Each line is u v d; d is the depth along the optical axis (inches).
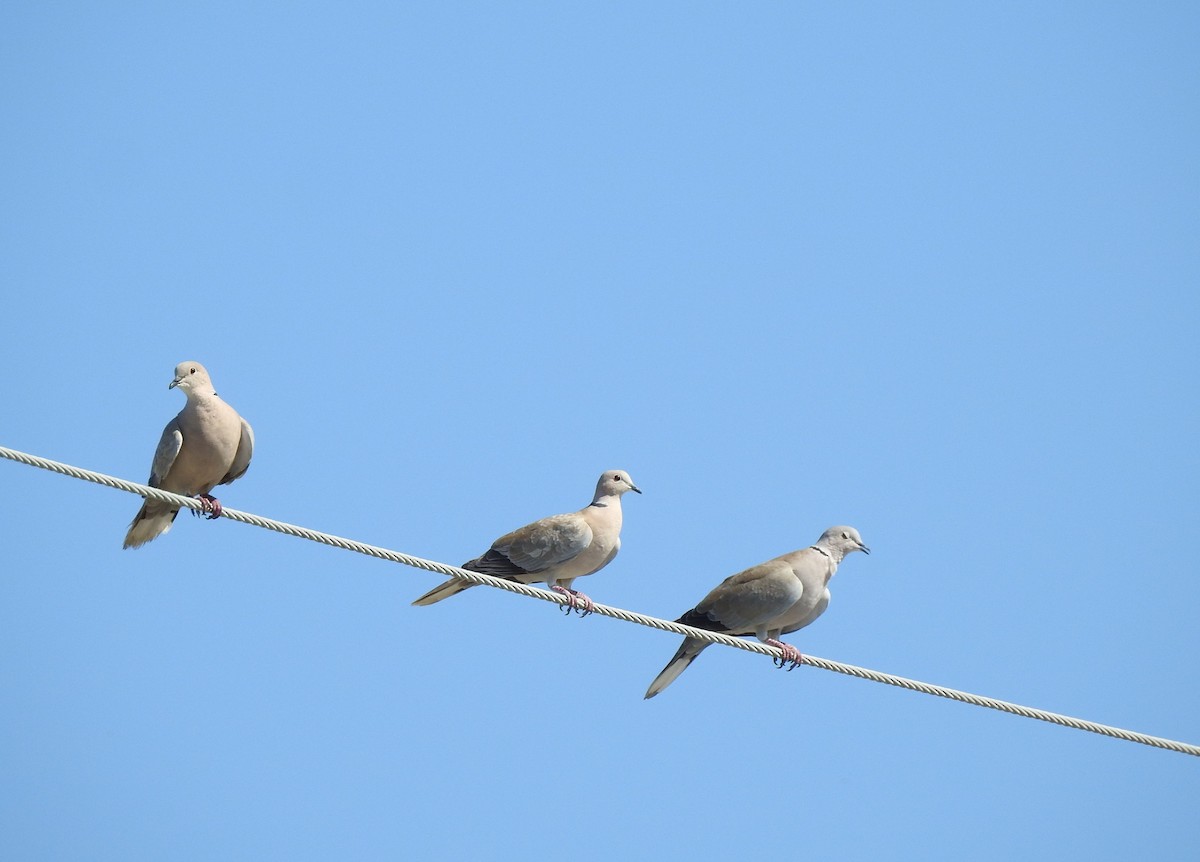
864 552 688.4
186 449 644.1
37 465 470.3
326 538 512.7
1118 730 555.2
